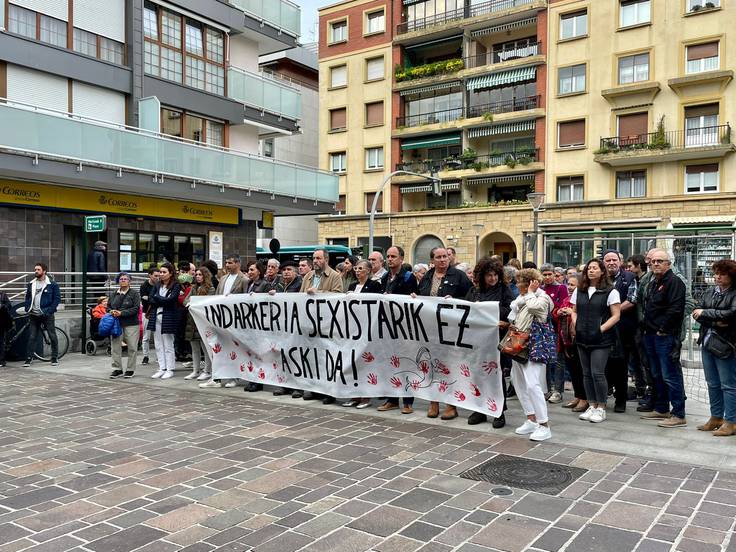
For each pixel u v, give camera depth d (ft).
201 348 37.40
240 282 30.96
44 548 12.41
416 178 125.80
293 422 23.08
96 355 43.96
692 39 97.14
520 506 14.35
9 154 46.42
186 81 67.10
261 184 67.92
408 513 13.99
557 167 109.91
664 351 21.90
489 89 119.65
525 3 113.39
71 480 16.53
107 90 60.08
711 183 96.12
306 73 145.69
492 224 115.65
